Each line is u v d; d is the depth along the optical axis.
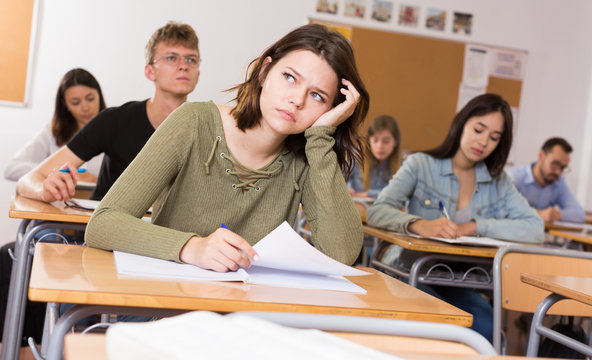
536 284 1.36
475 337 0.71
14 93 4.27
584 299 1.19
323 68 1.24
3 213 4.22
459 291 2.18
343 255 1.30
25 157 3.18
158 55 2.29
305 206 1.39
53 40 4.35
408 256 2.27
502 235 2.38
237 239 1.01
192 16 4.62
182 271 0.96
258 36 4.78
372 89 5.08
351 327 0.70
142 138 2.27
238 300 0.82
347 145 1.41
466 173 2.54
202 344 0.39
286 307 0.83
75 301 0.77
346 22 4.99
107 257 1.04
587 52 5.47
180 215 1.28
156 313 0.83
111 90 4.48
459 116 2.49
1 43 4.23
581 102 5.49
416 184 2.49
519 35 5.36
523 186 4.56
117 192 1.16
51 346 0.77
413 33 5.13
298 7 4.87
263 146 1.30
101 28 4.44
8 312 1.91
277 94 1.23
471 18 5.24
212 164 1.28
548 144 4.54
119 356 0.39
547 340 1.93
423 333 0.71
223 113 1.32
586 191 5.50
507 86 5.36
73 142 2.20
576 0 5.43
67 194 1.88
